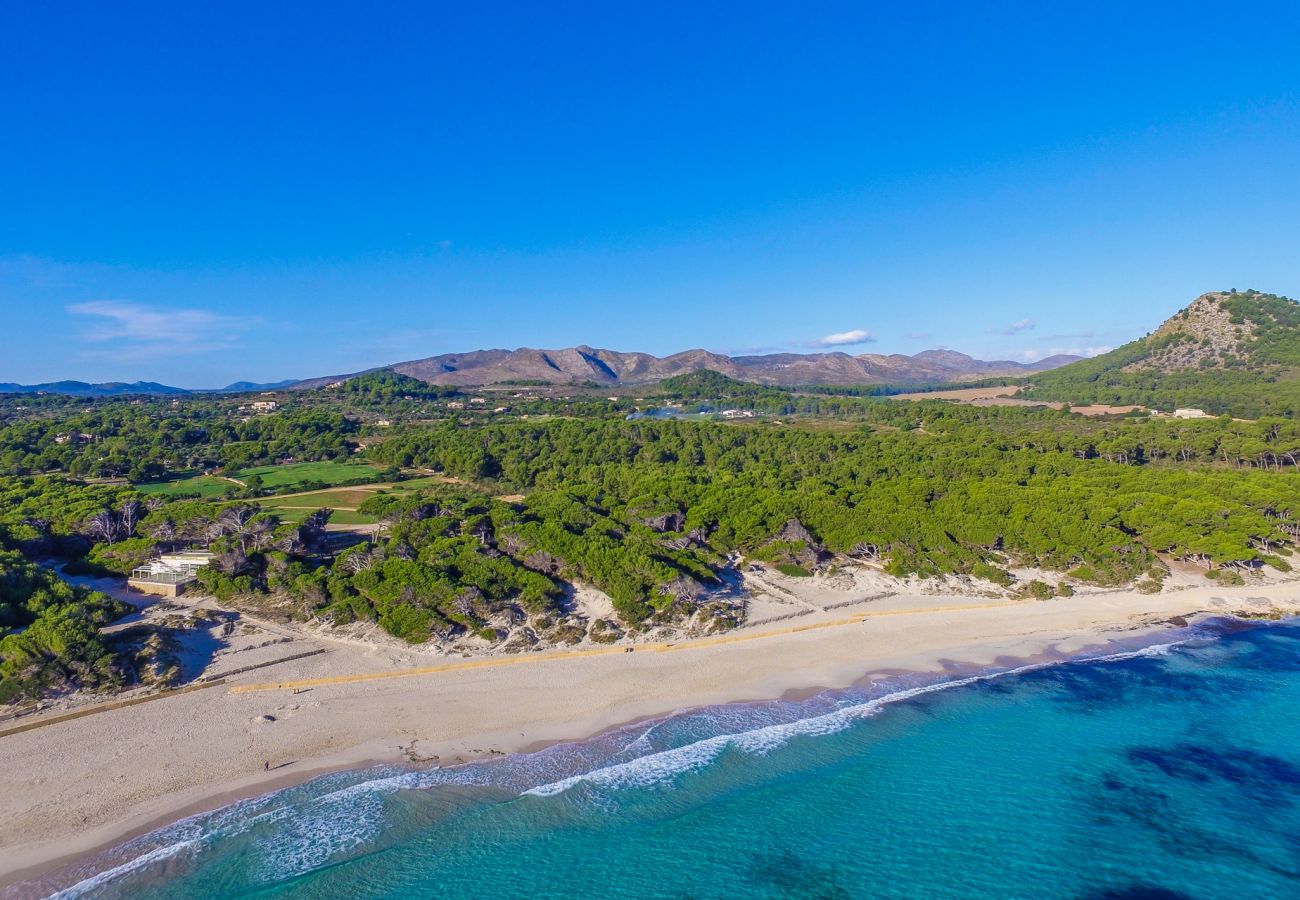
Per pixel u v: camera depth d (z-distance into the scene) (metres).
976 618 56.16
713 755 38.44
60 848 29.58
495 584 53.47
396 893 28.67
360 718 39.91
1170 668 48.94
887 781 36.91
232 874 28.92
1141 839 33.00
